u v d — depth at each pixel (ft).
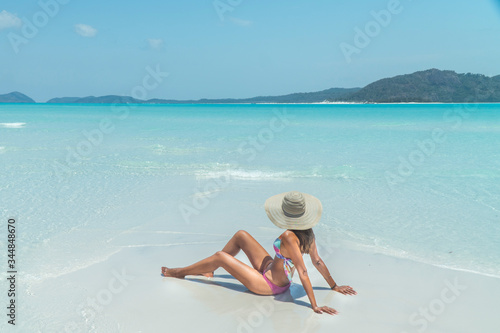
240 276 13.97
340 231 21.29
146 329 11.54
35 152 48.91
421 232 21.03
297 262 12.76
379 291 14.35
